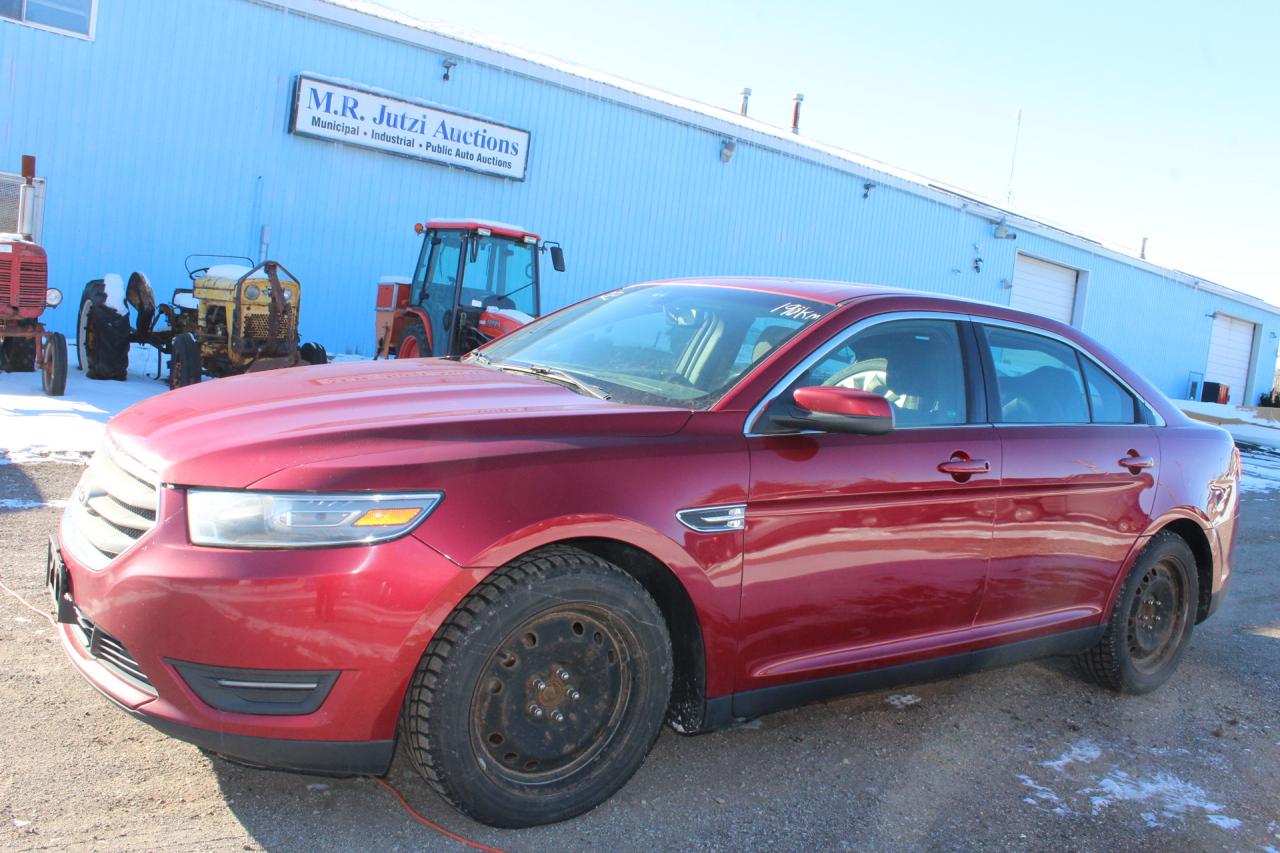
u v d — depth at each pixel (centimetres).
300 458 246
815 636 317
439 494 248
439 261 1259
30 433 753
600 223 1945
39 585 414
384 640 239
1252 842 311
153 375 1227
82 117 1388
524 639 263
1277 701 452
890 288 386
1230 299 3609
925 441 340
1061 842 297
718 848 272
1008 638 373
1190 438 451
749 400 310
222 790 274
